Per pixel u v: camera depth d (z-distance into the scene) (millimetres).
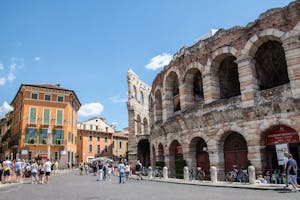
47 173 27344
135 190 18547
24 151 54469
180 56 30031
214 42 26031
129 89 50969
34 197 15781
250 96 22250
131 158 48438
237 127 22812
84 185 23953
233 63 29297
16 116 65188
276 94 20969
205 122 25500
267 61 26703
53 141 57562
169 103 32625
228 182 21672
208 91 26094
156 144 35406
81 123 87250
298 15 20281
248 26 23266
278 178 20047
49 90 59719
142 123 55594
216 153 24312
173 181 24484
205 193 15836
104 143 87625
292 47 20281
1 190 20406
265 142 21547
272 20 21703
